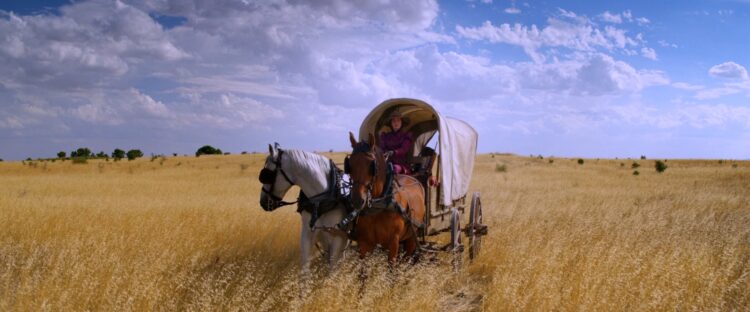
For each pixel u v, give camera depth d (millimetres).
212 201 15898
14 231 10133
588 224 10922
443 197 8180
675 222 11648
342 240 7121
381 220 7098
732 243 9258
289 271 7887
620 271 7023
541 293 6496
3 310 5812
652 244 8859
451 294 7824
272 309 6727
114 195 20172
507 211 14055
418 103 8273
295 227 10953
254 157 73312
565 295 6379
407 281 7055
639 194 22500
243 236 10109
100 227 10266
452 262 8547
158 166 53250
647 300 6195
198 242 9234
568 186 28141
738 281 6848
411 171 8586
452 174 8625
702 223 11961
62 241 8789
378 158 7078
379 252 7250
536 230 10523
